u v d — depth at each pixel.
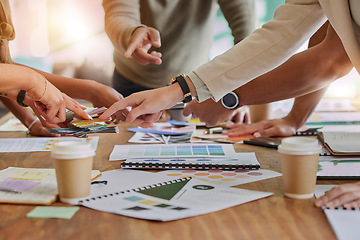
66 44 3.92
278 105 2.70
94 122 1.27
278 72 1.33
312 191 0.84
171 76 2.74
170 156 1.23
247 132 1.70
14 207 0.80
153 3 2.52
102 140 1.61
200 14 2.63
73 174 0.81
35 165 1.17
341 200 0.76
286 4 1.17
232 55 1.15
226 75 1.13
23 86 1.04
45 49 3.92
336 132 1.36
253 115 1.95
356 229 0.66
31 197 0.83
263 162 1.19
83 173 0.82
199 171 1.08
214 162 1.13
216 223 0.71
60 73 3.97
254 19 2.54
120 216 0.74
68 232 0.68
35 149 1.41
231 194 0.86
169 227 0.69
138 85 2.80
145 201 0.81
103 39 3.93
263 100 1.38
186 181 0.97
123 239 0.65
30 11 3.84
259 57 1.13
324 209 0.76
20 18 3.84
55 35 3.90
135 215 0.73
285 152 0.83
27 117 1.77
